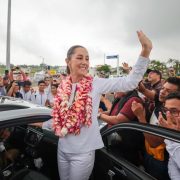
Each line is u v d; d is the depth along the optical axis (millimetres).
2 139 2363
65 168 2252
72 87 2227
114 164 2301
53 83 7121
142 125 2025
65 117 2094
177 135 1740
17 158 2498
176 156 2016
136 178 2086
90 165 2145
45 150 2721
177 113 2061
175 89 2752
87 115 2053
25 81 7672
